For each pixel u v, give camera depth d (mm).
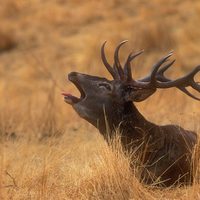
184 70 67812
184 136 30234
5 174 31625
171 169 29422
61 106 48625
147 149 29453
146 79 30297
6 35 81750
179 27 79062
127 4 89875
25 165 32875
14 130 43062
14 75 72562
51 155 32500
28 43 81625
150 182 29500
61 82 65188
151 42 73250
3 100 59750
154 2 88688
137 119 29672
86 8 90250
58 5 93062
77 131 40625
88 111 29812
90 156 33750
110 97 29641
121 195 28750
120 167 29234
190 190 28438
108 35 78938
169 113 42312
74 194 29359
